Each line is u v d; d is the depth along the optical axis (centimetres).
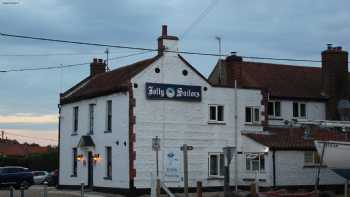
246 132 4081
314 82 4894
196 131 3894
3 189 4506
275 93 4494
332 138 4056
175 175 3781
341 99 4697
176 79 3859
